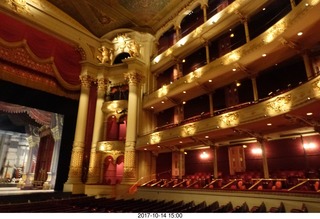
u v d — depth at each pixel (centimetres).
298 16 938
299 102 848
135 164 1600
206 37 1532
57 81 1756
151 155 1706
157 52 1950
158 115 1836
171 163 1631
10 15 1481
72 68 1862
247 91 1346
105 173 1706
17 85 1567
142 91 1816
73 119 1884
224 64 1275
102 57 1947
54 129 2270
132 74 1773
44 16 1653
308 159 1058
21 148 3153
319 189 814
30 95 1670
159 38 1986
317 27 953
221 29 1460
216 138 1363
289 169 1110
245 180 1070
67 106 1873
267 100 991
